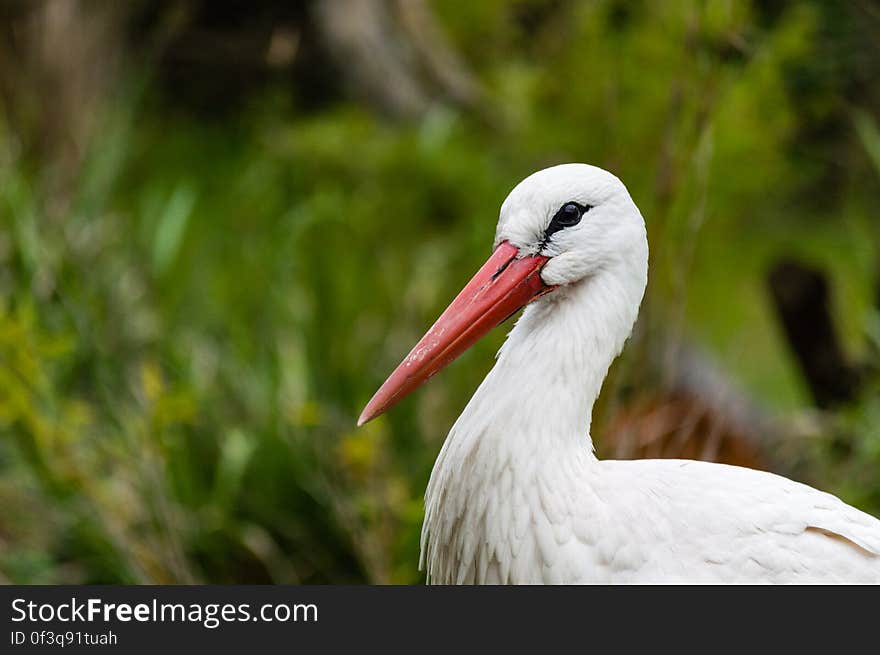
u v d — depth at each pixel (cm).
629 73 990
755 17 949
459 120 1464
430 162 1351
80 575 860
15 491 880
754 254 1207
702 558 504
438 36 1515
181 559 822
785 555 505
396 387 528
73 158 1188
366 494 839
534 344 524
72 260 962
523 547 512
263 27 1541
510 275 526
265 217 1344
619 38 1016
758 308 1156
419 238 1325
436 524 545
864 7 982
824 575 505
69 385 896
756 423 1009
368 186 1372
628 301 524
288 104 1556
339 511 838
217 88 1598
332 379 1003
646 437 792
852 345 1020
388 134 1448
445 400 956
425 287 1100
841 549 512
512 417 515
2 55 1251
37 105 1233
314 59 1541
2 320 764
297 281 1114
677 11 952
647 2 1008
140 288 1031
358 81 1510
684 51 789
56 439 805
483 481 519
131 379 918
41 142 1219
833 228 1199
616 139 854
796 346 975
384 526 828
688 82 838
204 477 915
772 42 954
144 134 1530
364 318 1129
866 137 980
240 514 892
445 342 527
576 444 518
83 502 857
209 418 931
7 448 862
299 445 895
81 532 862
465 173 1339
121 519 847
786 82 1015
